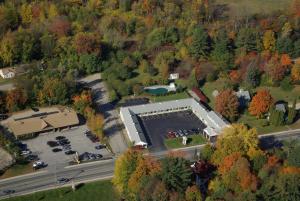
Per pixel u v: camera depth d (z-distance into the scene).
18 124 175.00
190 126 185.62
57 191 146.75
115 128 181.75
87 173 155.62
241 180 134.25
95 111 191.00
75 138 174.50
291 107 190.50
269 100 188.75
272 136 179.50
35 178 152.50
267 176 136.25
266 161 143.50
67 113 183.75
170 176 131.75
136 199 128.88
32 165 158.50
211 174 148.00
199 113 191.88
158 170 136.25
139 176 136.62
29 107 191.50
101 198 144.38
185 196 129.88
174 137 177.50
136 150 157.25
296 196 129.12
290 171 136.38
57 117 180.38
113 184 149.62
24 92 190.75
